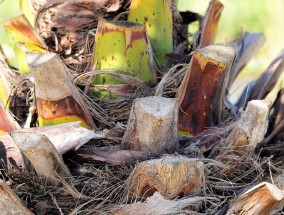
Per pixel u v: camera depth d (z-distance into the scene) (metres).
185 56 1.29
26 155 1.13
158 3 1.27
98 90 1.24
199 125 1.22
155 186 1.11
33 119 1.25
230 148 1.18
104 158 1.17
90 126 1.22
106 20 1.25
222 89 1.22
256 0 2.44
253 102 1.16
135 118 1.15
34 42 1.27
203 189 1.14
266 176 1.19
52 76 1.18
